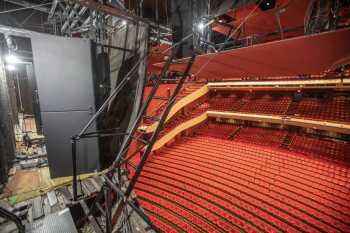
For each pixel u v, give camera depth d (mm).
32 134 8789
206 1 5625
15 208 3623
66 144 4691
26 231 3100
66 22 6301
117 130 5270
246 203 8734
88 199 4098
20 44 8250
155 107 14156
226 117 16594
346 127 11109
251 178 10336
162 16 8266
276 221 7660
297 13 8188
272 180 9992
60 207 3758
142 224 3629
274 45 3393
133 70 3836
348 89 13320
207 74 7242
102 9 3457
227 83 17203
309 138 13484
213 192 9656
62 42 4352
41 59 4258
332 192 8695
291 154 12180
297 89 15320
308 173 10172
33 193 4164
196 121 16891
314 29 4062
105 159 5254
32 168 5363
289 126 14742
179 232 7648
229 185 10039
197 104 18734
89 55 4590
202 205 8906
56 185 4465
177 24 5992
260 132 15617
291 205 8305
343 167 10305
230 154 13109
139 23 4191
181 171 11750
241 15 8195
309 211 7910
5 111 5398
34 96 8344
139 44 4527
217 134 16641
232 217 8094
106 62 5559
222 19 8188
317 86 13438
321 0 3883
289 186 9398
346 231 6879
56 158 4668
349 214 7516
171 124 16047
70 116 4625
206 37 5551
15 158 5867
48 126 4512
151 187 10508
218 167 11742
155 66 6215
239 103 17859
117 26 5297
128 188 2432
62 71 4434
